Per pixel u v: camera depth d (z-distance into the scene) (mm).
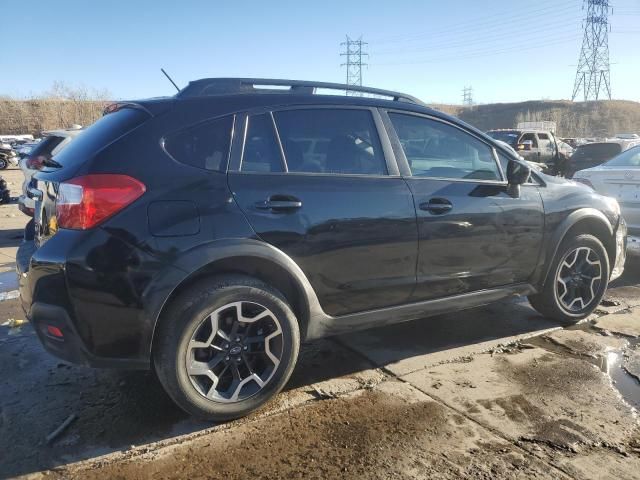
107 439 2857
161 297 2748
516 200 3975
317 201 3162
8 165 28688
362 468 2607
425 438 2861
